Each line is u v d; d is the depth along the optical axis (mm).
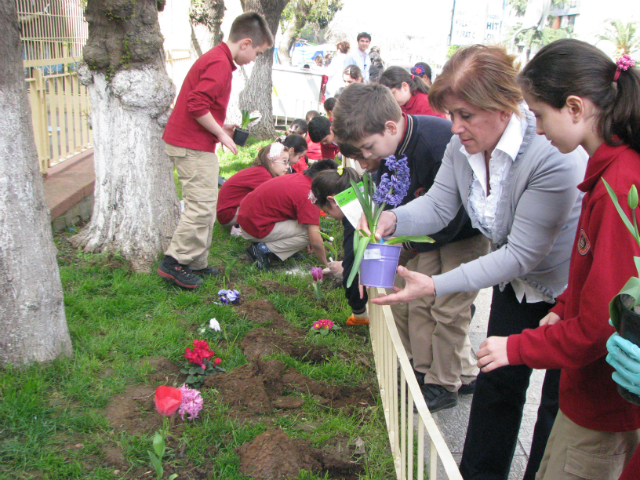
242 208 4836
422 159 2629
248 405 2848
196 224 4105
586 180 1520
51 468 2287
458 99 1830
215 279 4457
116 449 2455
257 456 2430
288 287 4441
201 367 3066
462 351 3061
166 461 2426
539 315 2219
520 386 2193
